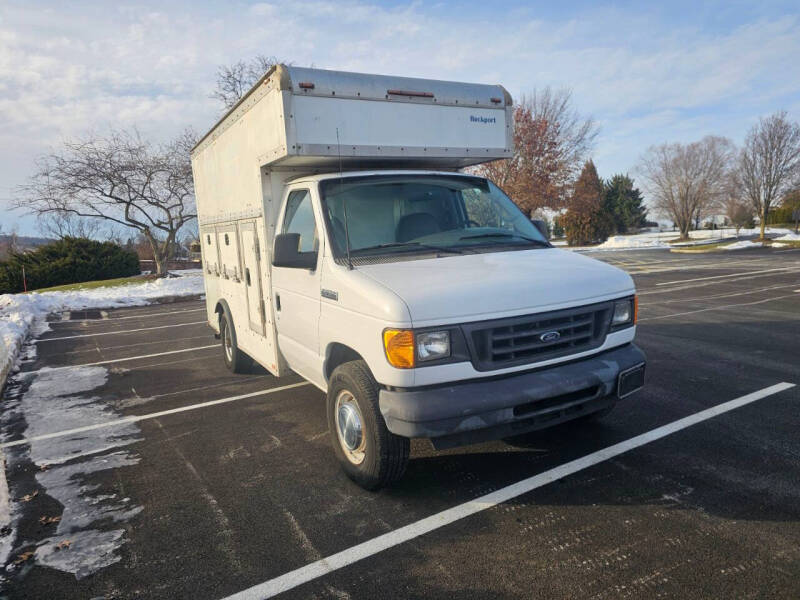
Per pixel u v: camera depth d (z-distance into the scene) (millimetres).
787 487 3670
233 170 5941
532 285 3566
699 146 51812
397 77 4891
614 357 3830
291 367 5195
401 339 3252
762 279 16562
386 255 4070
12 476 4469
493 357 3408
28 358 9375
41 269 24766
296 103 4398
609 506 3529
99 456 4820
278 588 2893
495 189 5215
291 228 4797
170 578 3021
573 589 2756
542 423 3543
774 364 6738
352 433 3906
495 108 5398
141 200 22859
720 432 4652
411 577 2924
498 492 3781
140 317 14094
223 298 7094
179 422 5625
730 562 2904
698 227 71250
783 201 43406
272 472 4328
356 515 3592
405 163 5305
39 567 3176
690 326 9430
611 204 64812
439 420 3230
